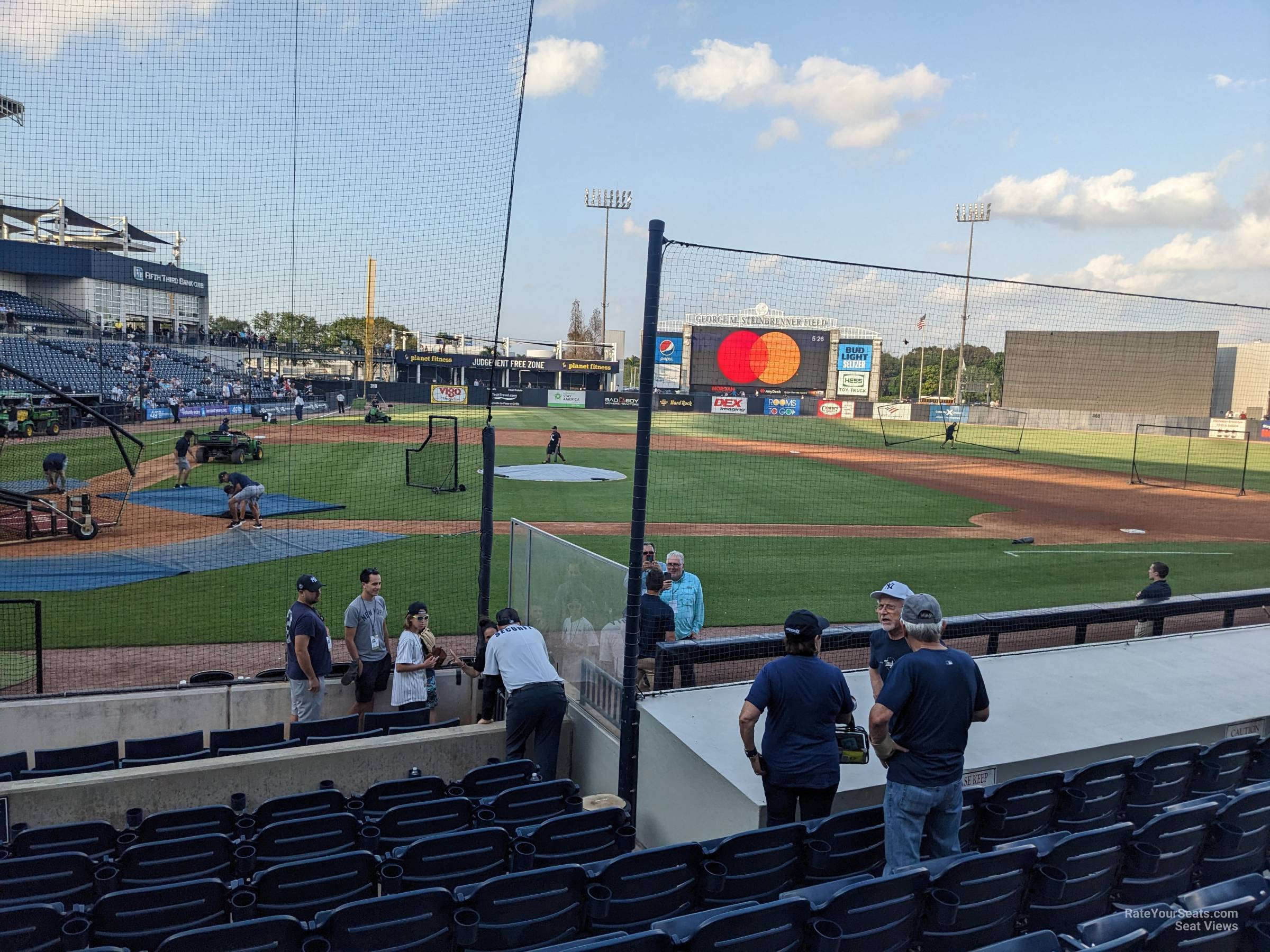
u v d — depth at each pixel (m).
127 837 4.85
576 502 20.89
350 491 21.30
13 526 15.84
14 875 4.14
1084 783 4.90
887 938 3.48
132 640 10.23
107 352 38.59
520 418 46.53
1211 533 19.39
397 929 3.44
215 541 15.44
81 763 6.12
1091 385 40.22
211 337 44.59
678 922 3.36
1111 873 4.02
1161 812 4.78
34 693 8.41
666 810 5.78
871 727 4.03
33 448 26.92
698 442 37.41
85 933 3.61
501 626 6.80
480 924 3.62
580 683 7.09
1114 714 6.27
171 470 23.98
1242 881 3.79
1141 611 8.91
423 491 21.62
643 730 6.01
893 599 5.21
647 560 8.90
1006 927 3.81
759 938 3.23
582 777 7.07
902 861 4.13
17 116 8.23
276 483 22.11
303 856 4.65
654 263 5.64
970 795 4.65
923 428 45.31
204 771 5.74
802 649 4.71
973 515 21.22
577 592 7.05
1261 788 4.56
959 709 4.03
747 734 4.55
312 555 14.64
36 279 39.31
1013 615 8.45
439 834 4.50
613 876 3.88
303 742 6.46
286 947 3.32
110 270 34.34
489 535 8.36
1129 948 3.04
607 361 62.25
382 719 7.16
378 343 50.31
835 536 18.00
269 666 9.52
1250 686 6.89
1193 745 5.34
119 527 16.45
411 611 7.84
